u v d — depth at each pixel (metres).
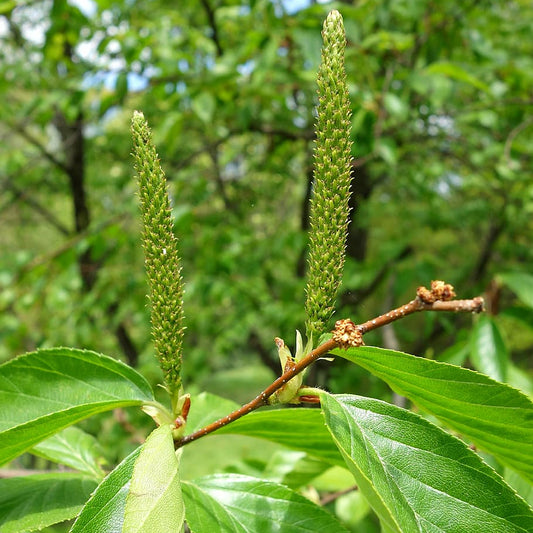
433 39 5.46
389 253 6.06
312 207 1.34
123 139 9.46
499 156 6.32
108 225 5.85
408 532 1.13
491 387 1.26
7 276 6.02
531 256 8.48
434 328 6.10
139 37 4.84
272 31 4.84
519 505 1.17
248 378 16.67
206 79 4.95
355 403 1.33
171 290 1.42
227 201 7.70
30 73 7.21
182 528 1.16
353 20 4.76
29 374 1.60
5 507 1.59
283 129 7.07
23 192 9.41
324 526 1.50
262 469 3.24
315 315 1.34
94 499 1.30
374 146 4.62
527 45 7.94
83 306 6.94
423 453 1.25
